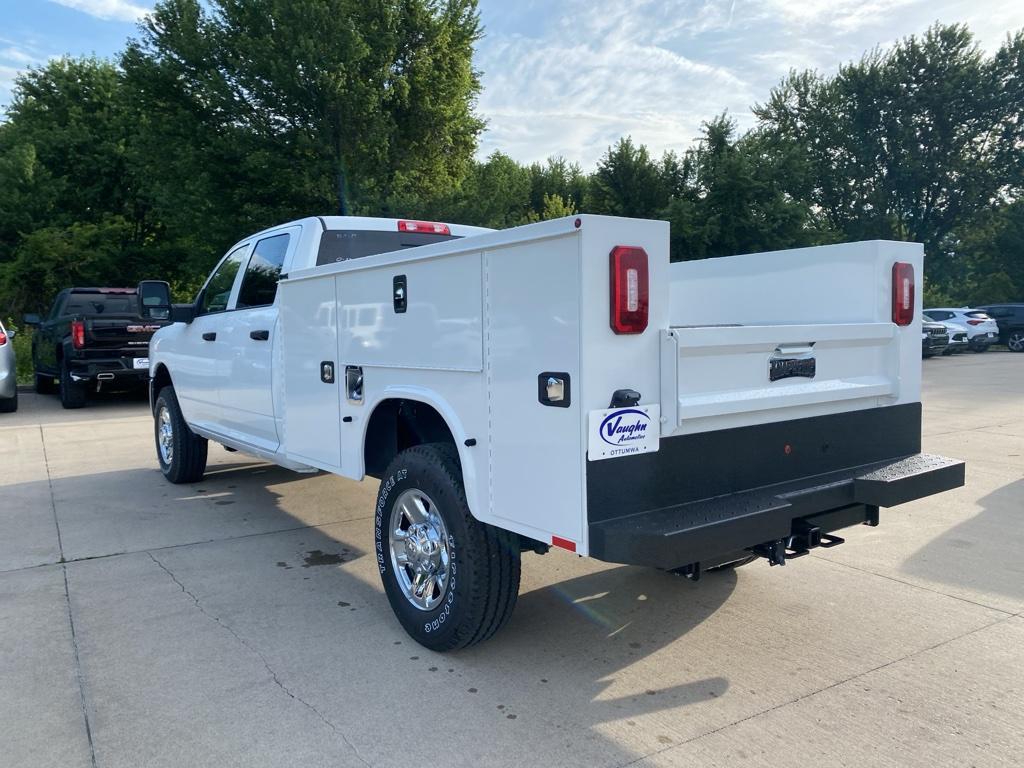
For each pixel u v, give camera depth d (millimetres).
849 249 3961
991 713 3043
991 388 14656
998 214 38906
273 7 16234
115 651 3648
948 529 5496
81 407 13000
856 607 4129
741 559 3475
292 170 17469
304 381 4598
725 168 25438
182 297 26047
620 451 2793
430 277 3438
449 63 18938
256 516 6066
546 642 3744
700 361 2984
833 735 2896
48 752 2816
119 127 25641
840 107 36250
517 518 3047
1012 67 34625
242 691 3262
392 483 3758
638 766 2711
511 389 3016
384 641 3770
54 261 22812
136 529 5699
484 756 2773
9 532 5621
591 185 28281
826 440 3561
